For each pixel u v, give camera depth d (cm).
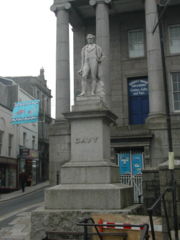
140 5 2677
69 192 808
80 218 763
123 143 2223
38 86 4747
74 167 837
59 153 2394
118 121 2670
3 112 3250
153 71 2302
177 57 2623
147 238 528
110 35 2836
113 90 2736
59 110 2459
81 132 862
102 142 845
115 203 775
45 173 4797
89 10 2756
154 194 971
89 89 916
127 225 553
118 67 2764
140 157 2234
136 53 2778
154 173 988
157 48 2316
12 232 1062
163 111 2267
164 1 1096
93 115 849
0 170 3067
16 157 3534
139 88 2711
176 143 2156
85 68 918
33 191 3138
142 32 2788
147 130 2189
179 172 737
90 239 724
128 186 906
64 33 2556
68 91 2498
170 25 2705
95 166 822
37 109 3155
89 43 954
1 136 3206
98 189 789
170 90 2573
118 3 2633
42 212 792
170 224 711
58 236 763
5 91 3691
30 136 4144
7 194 2809
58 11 2600
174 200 681
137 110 2683
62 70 2497
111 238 696
